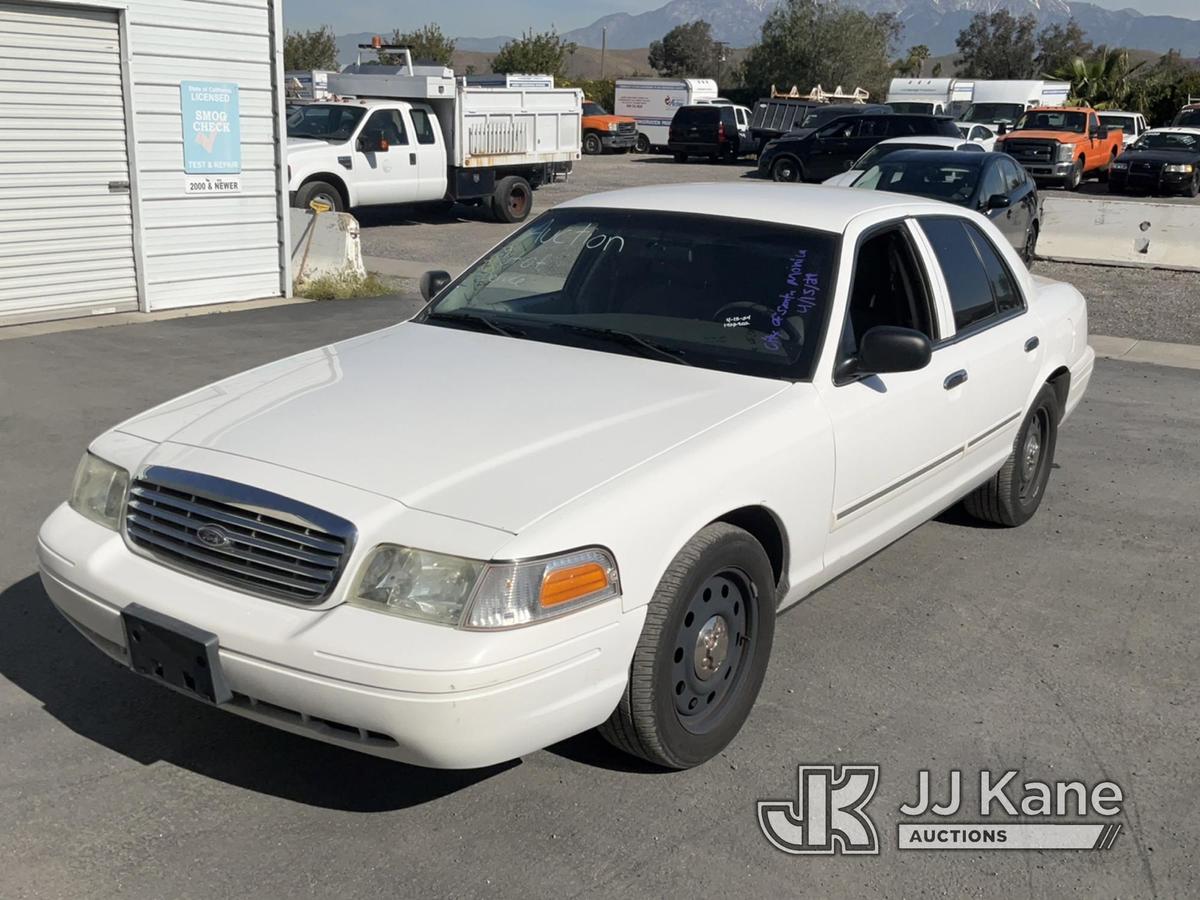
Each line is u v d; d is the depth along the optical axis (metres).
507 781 3.58
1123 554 5.75
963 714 4.11
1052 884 3.21
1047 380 5.87
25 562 5.09
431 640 2.91
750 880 3.17
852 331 4.28
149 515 3.36
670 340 4.21
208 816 3.35
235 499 3.18
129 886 3.04
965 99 36.81
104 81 10.65
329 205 17.19
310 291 12.52
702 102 39.72
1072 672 4.46
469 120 18.91
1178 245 16.25
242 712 3.19
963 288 5.13
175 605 3.16
